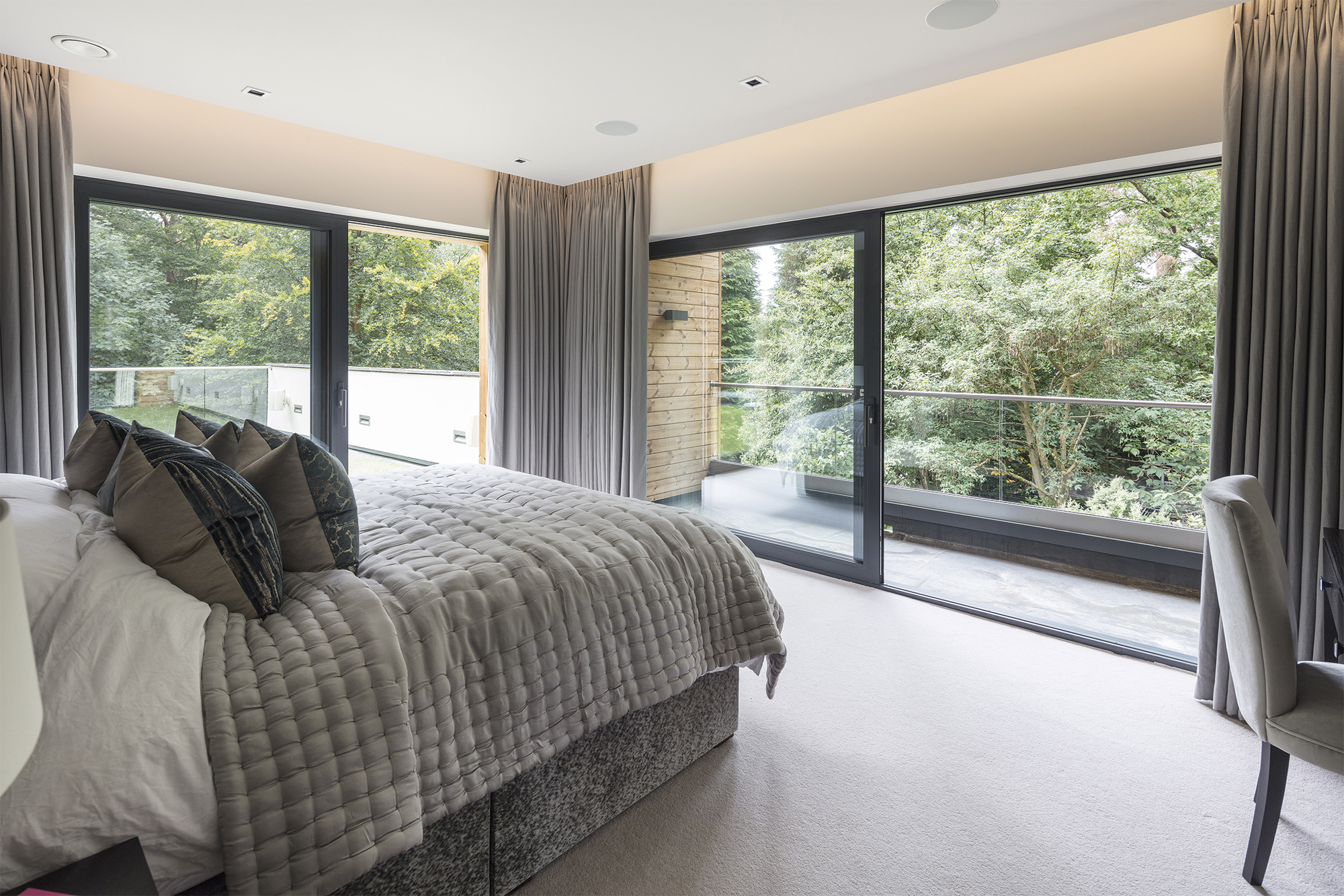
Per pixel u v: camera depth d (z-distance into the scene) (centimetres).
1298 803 199
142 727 107
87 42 266
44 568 121
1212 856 176
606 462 489
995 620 338
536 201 493
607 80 299
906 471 399
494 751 149
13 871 93
